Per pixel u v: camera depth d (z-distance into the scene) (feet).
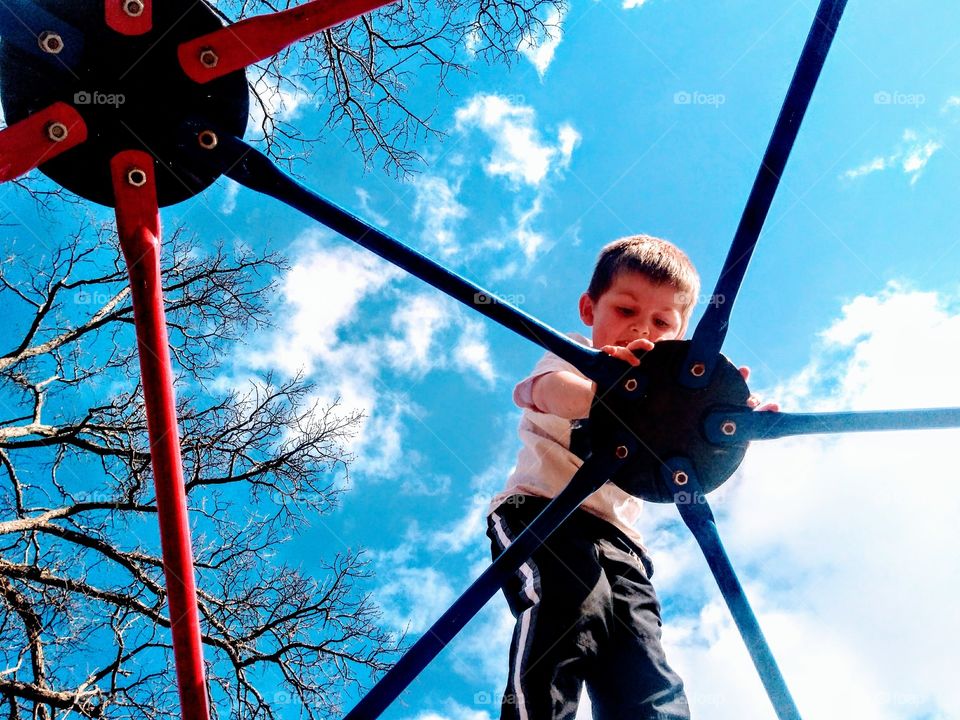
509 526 11.21
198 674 9.04
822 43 9.26
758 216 9.27
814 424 9.75
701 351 9.46
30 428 23.79
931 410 9.94
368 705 8.79
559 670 9.55
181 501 8.98
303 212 9.82
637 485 9.75
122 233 9.54
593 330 12.55
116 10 9.11
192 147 9.53
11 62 9.24
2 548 23.39
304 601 23.76
